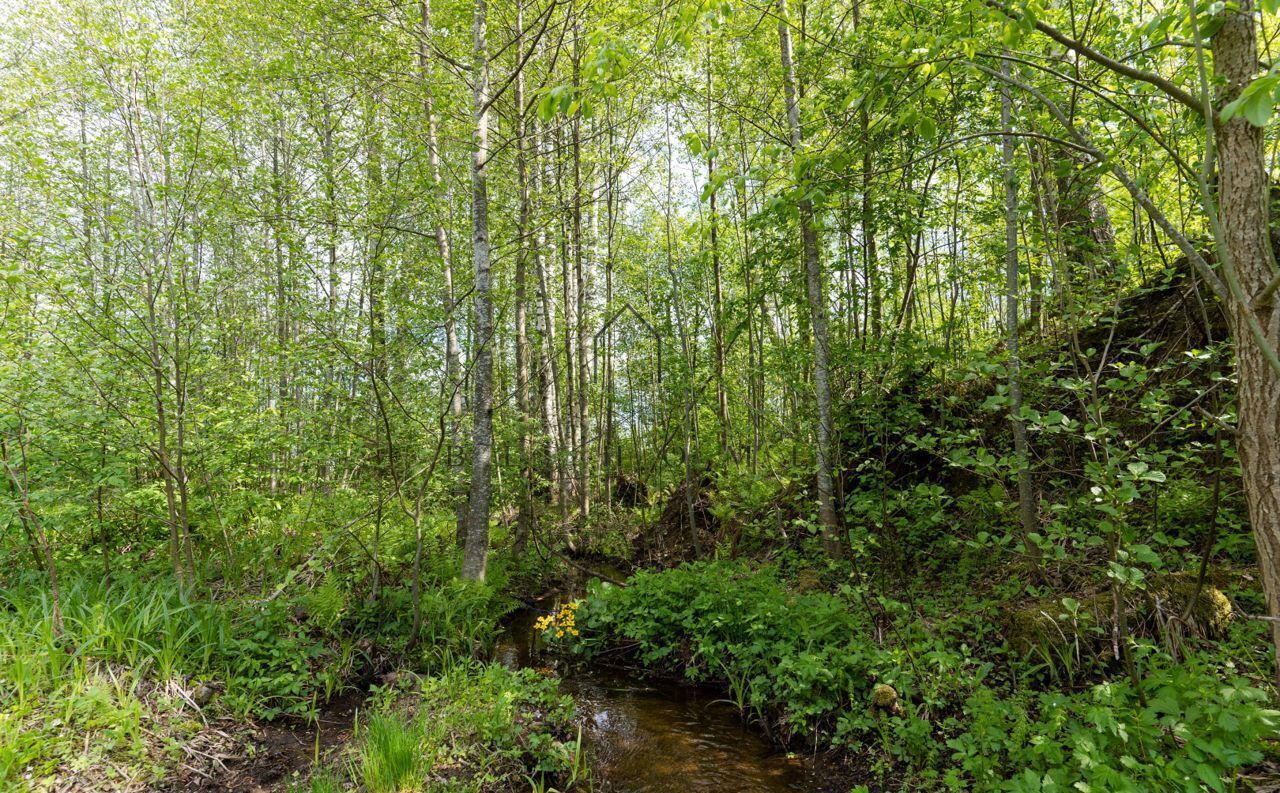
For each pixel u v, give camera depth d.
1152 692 3.54
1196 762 2.76
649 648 6.77
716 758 4.72
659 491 14.59
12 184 6.21
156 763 3.91
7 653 4.23
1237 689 2.78
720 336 11.29
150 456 6.17
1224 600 4.19
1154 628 4.23
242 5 8.62
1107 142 5.16
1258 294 2.29
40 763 3.57
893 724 4.14
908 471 8.20
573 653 7.06
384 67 8.78
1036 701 4.07
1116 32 4.38
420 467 7.70
